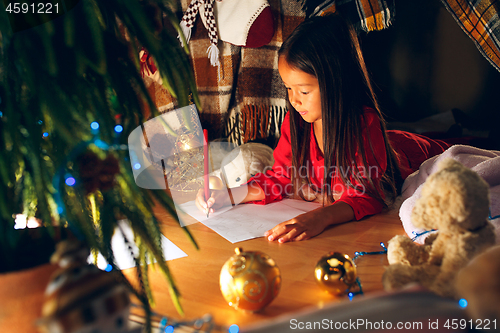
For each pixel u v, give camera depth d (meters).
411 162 1.19
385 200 0.88
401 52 1.98
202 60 1.54
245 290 0.37
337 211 0.73
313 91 0.90
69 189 0.31
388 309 0.22
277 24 1.51
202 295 0.44
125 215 0.34
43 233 0.31
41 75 0.29
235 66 1.56
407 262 0.43
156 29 0.36
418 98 2.02
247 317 0.39
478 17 1.22
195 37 1.52
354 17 1.46
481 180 0.36
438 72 1.96
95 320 0.26
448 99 1.97
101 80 0.33
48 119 0.31
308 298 0.43
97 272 0.28
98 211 0.34
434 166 0.80
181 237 0.65
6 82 0.30
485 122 1.90
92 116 0.31
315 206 0.87
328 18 0.93
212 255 0.57
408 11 1.92
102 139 0.31
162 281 0.48
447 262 0.35
